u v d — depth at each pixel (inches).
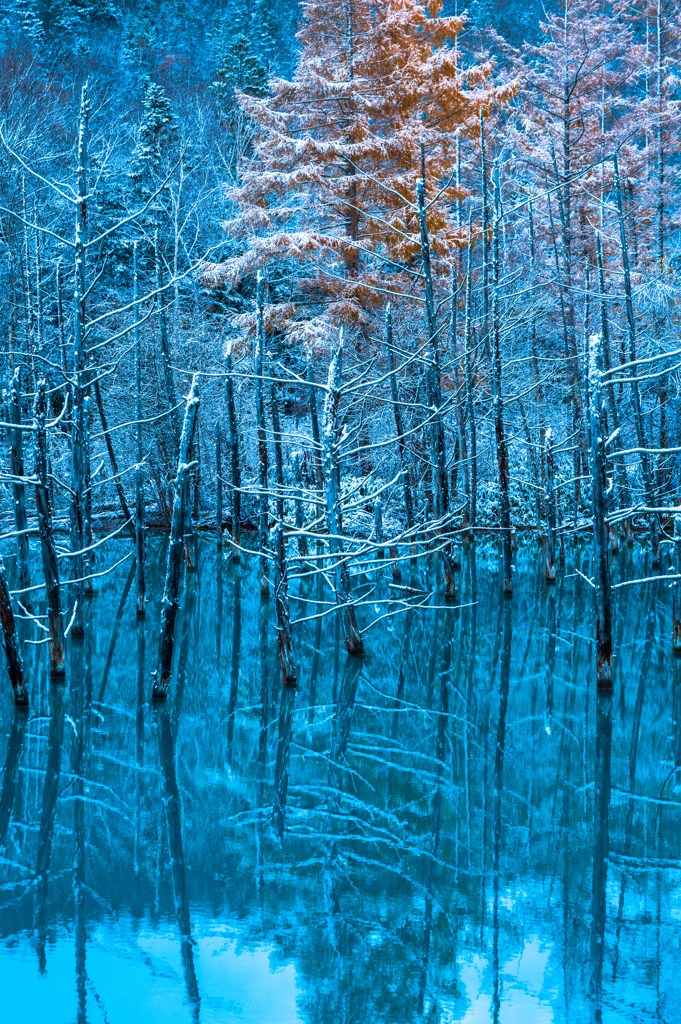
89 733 326.0
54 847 232.5
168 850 231.1
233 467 693.9
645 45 1114.7
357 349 881.5
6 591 343.9
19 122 928.3
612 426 737.0
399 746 318.0
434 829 246.8
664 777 287.1
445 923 194.7
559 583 646.5
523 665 431.2
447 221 940.6
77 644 458.6
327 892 205.9
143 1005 159.5
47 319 757.9
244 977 170.4
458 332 727.1
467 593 609.0
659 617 540.7
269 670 423.2
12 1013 159.0
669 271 877.2
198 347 906.7
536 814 255.6
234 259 942.4
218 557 765.9
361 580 645.9
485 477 885.8
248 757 305.7
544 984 169.0
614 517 376.2
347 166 910.4
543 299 837.2
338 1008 161.0
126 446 841.5
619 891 209.9
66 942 185.6
